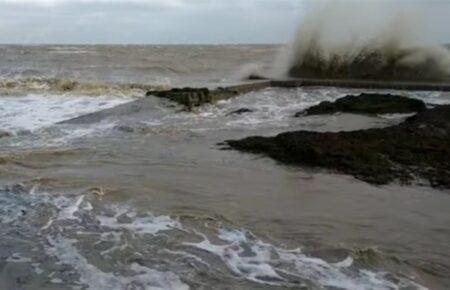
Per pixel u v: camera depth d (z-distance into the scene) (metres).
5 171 5.82
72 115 10.91
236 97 13.47
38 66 27.66
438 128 7.76
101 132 8.68
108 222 4.31
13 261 3.52
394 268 3.52
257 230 4.19
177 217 4.44
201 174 5.93
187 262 3.55
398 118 9.79
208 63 29.94
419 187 5.51
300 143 6.82
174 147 7.45
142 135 8.41
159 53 45.81
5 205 4.69
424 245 3.97
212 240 3.96
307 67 18.80
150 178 5.70
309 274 3.39
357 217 4.57
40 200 4.84
